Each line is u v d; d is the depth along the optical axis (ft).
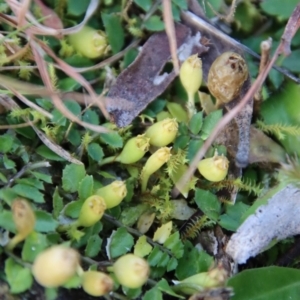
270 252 0.59
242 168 0.60
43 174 0.53
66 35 0.59
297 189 0.58
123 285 0.51
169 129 0.56
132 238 0.53
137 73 0.59
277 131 0.60
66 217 0.52
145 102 0.59
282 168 0.59
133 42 0.61
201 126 0.58
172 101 0.61
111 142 0.56
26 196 0.51
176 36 0.61
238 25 0.63
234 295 0.54
